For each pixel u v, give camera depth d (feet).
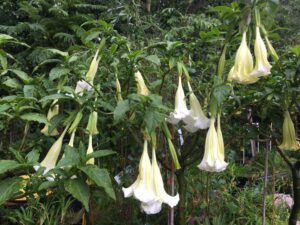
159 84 6.96
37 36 16.01
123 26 13.57
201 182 9.83
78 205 8.54
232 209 10.29
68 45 16.08
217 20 14.14
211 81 6.63
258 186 12.28
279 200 11.84
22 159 5.25
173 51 6.60
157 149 7.42
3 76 7.73
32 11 16.35
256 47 6.06
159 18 16.19
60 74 5.90
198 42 7.17
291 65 6.63
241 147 9.32
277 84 6.83
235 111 7.20
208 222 8.86
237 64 6.03
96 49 6.75
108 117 7.20
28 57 14.56
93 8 17.06
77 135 8.07
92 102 5.88
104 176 4.80
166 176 8.43
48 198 6.18
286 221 10.98
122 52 6.79
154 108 5.31
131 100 5.33
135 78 6.69
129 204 8.57
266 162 8.76
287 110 7.00
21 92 6.91
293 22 18.51
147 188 5.58
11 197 5.24
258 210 10.95
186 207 9.36
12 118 6.00
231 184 11.28
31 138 7.55
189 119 6.43
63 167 5.06
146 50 6.75
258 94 6.91
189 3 18.52
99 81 6.82
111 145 8.13
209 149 6.09
